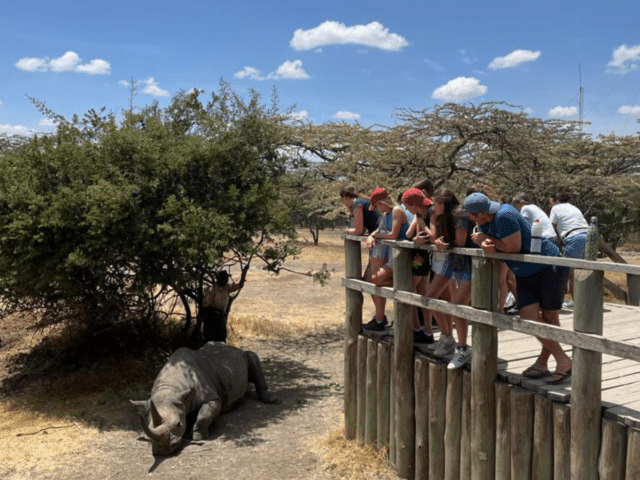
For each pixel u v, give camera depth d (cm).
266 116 1163
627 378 571
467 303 612
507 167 1847
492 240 542
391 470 702
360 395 766
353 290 776
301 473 716
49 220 921
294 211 1236
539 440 529
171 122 1164
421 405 661
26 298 1159
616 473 470
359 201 761
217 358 947
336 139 1883
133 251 966
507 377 570
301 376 1134
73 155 999
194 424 837
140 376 1098
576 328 480
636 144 2480
